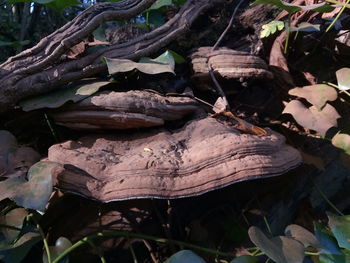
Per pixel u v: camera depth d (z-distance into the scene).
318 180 0.50
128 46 0.47
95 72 0.45
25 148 0.40
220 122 0.41
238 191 0.46
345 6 0.47
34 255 0.41
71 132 0.44
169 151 0.37
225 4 0.57
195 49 0.50
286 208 0.49
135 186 0.34
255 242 0.34
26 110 0.41
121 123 0.39
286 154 0.38
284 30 0.51
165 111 0.40
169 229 0.42
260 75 0.45
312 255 0.38
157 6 0.55
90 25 0.43
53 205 0.41
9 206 0.39
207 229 0.45
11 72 0.41
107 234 0.40
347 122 0.48
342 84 0.44
